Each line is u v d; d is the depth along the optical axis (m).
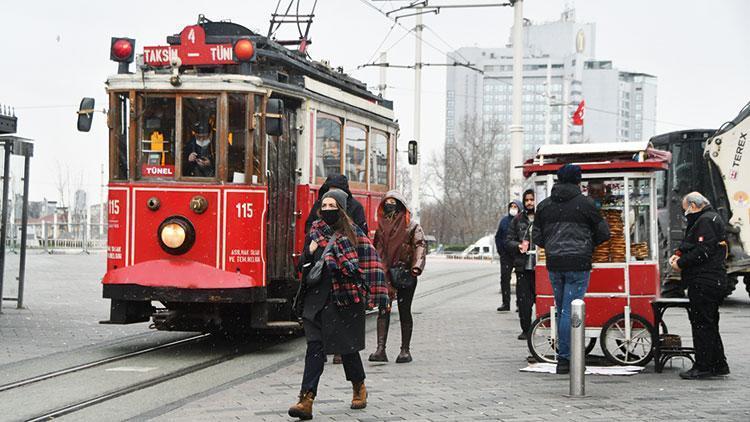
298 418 9.36
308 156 16.06
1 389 11.26
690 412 9.51
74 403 10.45
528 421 9.09
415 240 13.39
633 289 12.63
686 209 12.03
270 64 15.95
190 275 14.09
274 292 15.34
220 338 16.89
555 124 146.62
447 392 10.85
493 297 26.08
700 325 11.84
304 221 15.89
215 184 14.30
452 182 94.75
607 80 141.12
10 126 18.77
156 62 14.84
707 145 23.03
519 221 16.00
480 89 157.62
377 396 10.62
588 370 12.37
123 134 14.66
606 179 13.01
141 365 13.45
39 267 36.50
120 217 14.51
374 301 9.80
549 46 168.12
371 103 19.56
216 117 14.41
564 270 11.84
